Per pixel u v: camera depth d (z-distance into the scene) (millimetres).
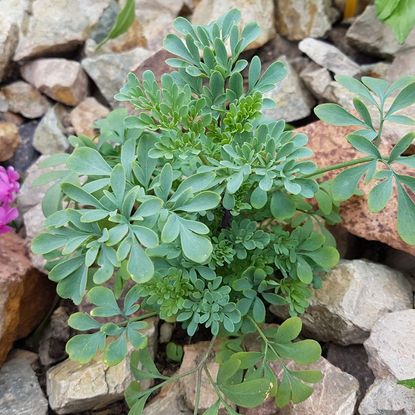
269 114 408
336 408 282
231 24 294
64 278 255
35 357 355
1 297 332
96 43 472
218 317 272
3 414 313
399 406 271
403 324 292
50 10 468
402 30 381
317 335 321
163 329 346
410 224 263
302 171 261
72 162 269
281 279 309
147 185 273
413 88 276
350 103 385
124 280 314
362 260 331
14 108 453
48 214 311
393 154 268
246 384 259
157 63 414
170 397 308
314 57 419
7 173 369
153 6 481
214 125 291
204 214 282
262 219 312
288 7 450
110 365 263
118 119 325
